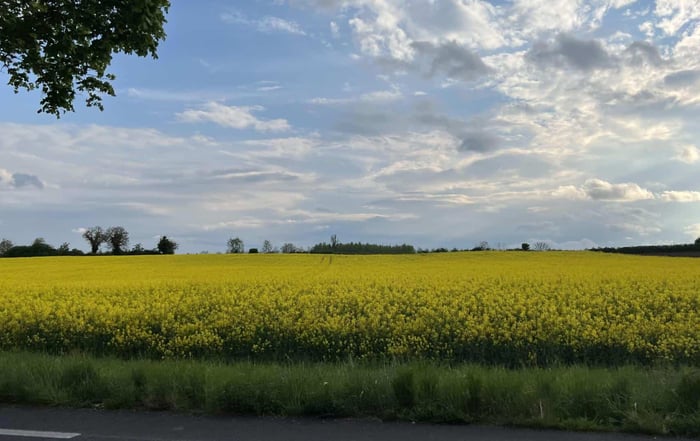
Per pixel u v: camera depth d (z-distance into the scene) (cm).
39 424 526
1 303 1506
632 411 523
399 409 555
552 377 641
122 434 495
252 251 6888
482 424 524
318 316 1276
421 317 1260
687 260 3759
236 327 1209
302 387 596
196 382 625
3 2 901
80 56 1002
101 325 1273
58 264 3953
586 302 1420
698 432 490
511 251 5047
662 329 1129
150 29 983
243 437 488
